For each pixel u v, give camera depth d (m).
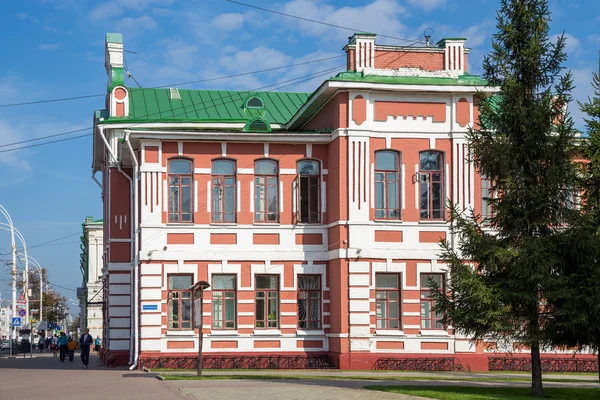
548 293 24.03
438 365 35.94
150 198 36.44
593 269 24.02
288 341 36.78
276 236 37.31
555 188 24.70
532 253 24.09
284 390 23.52
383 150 36.88
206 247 36.75
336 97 36.78
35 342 112.69
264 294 37.16
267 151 37.47
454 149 37.03
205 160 37.03
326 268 37.38
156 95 51.16
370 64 36.91
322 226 37.56
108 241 43.88
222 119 46.38
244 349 36.53
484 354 36.50
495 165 25.44
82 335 41.38
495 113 25.98
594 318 23.94
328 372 34.03
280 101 51.94
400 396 22.31
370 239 36.28
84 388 25.14
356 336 35.66
